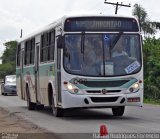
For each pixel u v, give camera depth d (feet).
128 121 58.95
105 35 59.62
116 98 58.54
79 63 58.80
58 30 61.41
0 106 94.17
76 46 59.11
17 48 93.50
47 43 67.82
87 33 59.47
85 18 59.67
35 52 75.77
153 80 130.72
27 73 82.38
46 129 50.93
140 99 59.47
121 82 58.85
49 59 66.23
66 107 58.85
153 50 138.72
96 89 58.29
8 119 64.44
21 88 88.74
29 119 63.57
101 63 58.85
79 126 53.62
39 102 73.97
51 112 76.64
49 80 66.13
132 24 60.54
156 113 72.59
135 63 59.67
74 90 58.34
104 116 66.80
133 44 60.18
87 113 72.64
